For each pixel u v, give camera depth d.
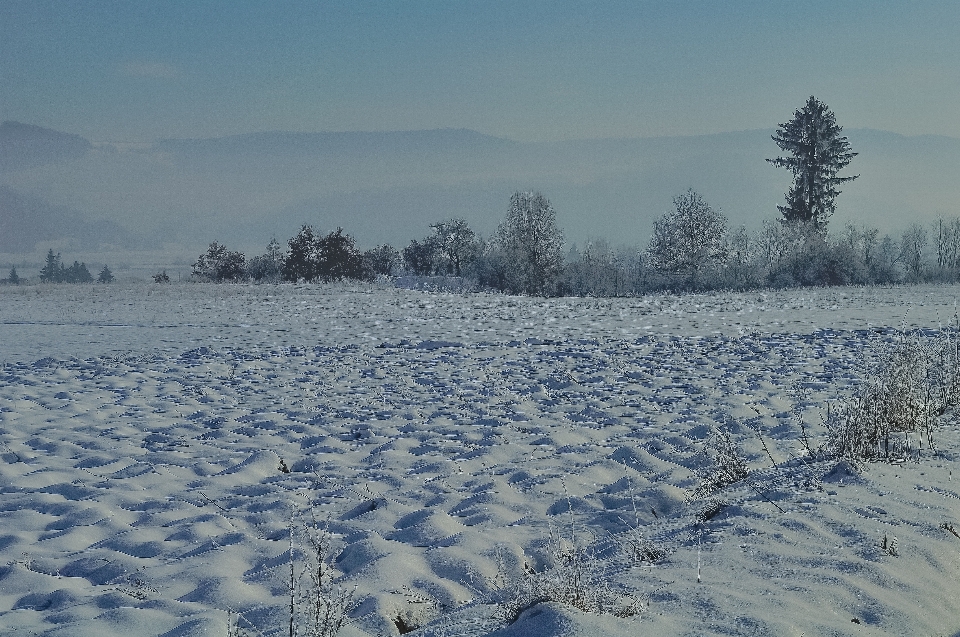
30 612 5.80
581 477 9.22
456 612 5.26
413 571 6.18
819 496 6.89
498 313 33.03
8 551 7.39
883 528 5.92
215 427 12.96
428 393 15.70
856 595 4.71
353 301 39.75
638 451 10.09
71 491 9.44
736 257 68.94
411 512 8.11
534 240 67.56
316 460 10.64
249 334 26.28
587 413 13.36
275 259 84.25
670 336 23.97
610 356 20.08
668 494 8.03
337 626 4.84
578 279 68.25
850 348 20.20
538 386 16.09
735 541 5.93
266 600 5.77
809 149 76.69
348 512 8.34
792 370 16.91
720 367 17.84
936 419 9.94
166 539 7.64
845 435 8.69
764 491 7.36
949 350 12.30
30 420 13.64
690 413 12.96
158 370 19.12
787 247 64.75
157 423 13.28
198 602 5.79
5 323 30.09
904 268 67.62
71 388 16.78
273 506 8.58
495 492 8.62
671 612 4.51
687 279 64.06
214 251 86.38
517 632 4.22
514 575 6.21
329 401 14.95
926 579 5.09
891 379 10.05
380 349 22.44
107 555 7.07
